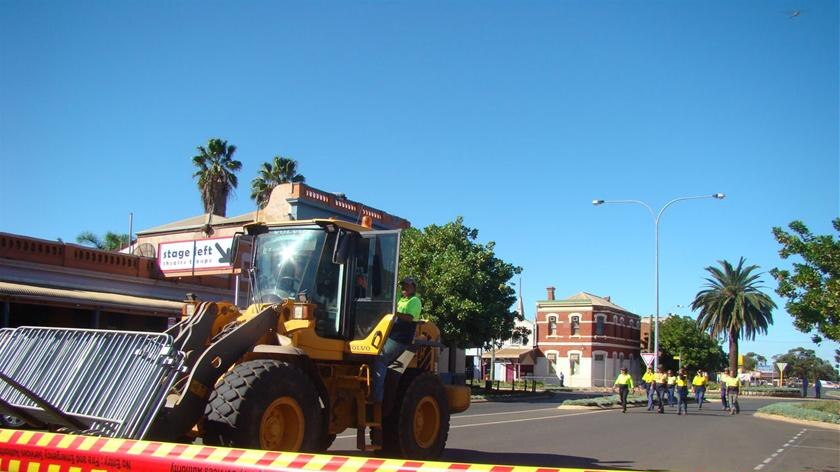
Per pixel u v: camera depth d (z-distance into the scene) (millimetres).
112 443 5098
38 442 5348
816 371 143000
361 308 9078
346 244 9000
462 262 34656
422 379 10016
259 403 6957
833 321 16062
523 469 4246
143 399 6508
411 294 10906
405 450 9562
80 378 7000
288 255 9039
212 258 24953
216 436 6793
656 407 33031
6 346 7695
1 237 21109
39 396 6863
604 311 65375
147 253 27734
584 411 27766
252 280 9219
